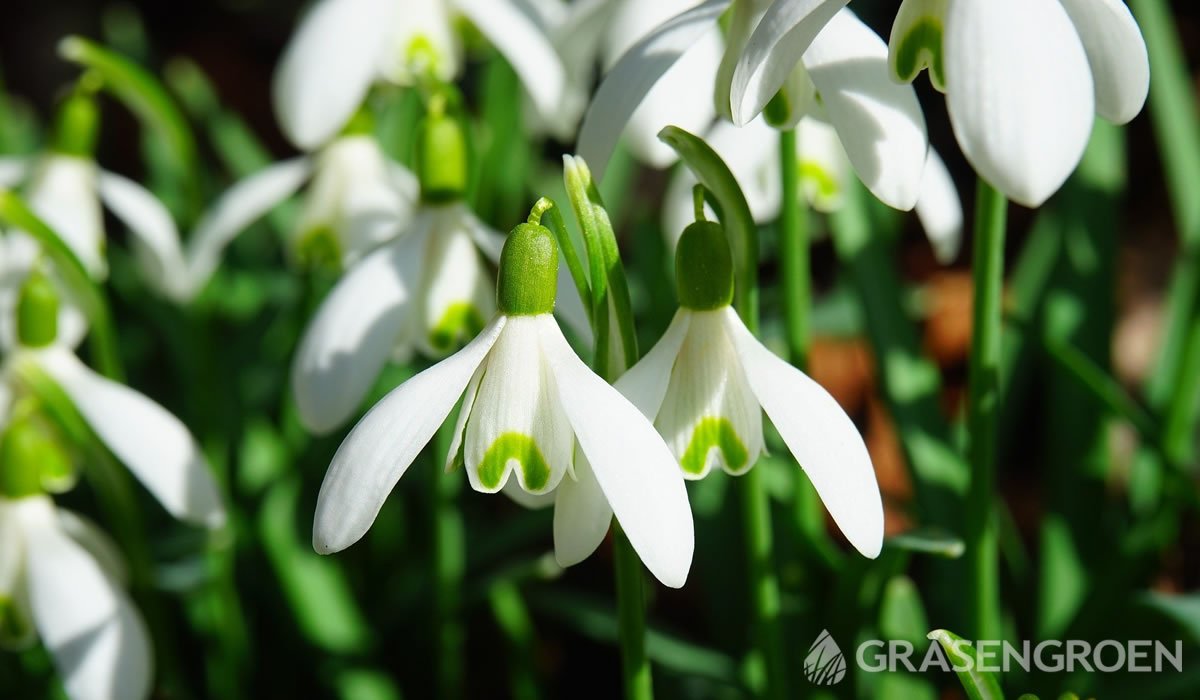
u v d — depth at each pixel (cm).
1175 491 34
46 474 33
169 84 69
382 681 37
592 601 39
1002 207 30
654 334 39
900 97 27
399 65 35
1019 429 57
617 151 46
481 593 36
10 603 32
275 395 46
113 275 50
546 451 26
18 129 57
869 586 32
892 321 37
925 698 33
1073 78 25
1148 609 33
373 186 36
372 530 43
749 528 30
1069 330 39
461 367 26
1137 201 69
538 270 26
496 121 41
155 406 33
